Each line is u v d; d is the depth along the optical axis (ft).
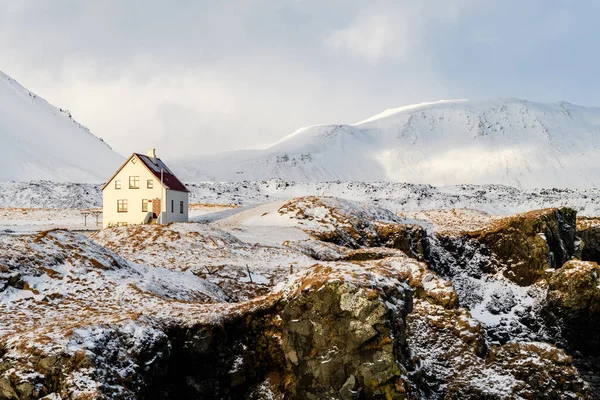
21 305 90.63
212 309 90.84
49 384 67.62
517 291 197.57
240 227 205.26
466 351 114.93
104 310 90.79
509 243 209.77
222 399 85.46
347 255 170.91
